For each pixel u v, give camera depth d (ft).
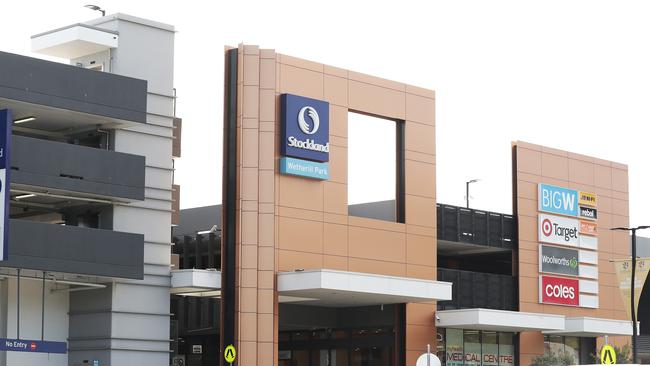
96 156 151.43
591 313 215.51
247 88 168.45
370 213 187.83
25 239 143.43
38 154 145.48
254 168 167.02
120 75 154.81
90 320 158.20
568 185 214.69
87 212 161.17
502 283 201.77
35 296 156.25
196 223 199.41
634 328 177.88
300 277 163.53
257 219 166.30
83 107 150.00
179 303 185.47
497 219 202.80
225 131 168.76
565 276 211.00
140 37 163.22
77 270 148.36
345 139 177.37
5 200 114.73
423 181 187.32
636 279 180.34
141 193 155.53
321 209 172.96
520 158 207.31
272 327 165.07
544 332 205.77
